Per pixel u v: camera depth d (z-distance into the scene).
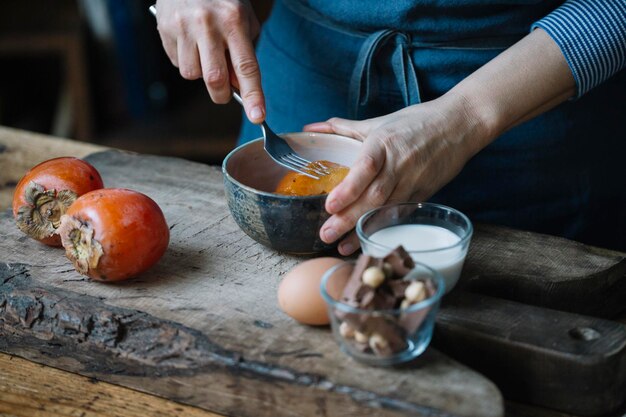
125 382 1.01
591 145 1.37
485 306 1.01
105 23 2.50
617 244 1.48
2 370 1.05
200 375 0.96
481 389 0.88
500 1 1.22
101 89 2.59
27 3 2.61
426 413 0.86
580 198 1.39
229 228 1.22
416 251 0.98
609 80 1.34
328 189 1.11
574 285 1.09
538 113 1.17
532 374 0.95
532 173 1.35
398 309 0.89
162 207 1.29
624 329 0.96
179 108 2.71
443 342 0.99
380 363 0.91
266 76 1.48
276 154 1.18
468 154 1.12
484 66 1.15
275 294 1.05
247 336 0.97
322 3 1.31
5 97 2.56
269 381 0.92
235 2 1.19
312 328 0.98
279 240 1.10
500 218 1.38
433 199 1.37
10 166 1.51
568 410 0.95
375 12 1.26
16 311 1.05
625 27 1.12
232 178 1.11
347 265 0.95
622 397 0.95
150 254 1.06
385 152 1.07
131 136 2.56
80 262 1.05
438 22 1.24
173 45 1.27
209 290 1.06
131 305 1.03
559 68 1.13
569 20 1.13
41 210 1.14
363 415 0.89
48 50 2.43
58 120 2.57
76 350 1.03
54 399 1.00
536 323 0.98
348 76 1.34
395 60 1.28
